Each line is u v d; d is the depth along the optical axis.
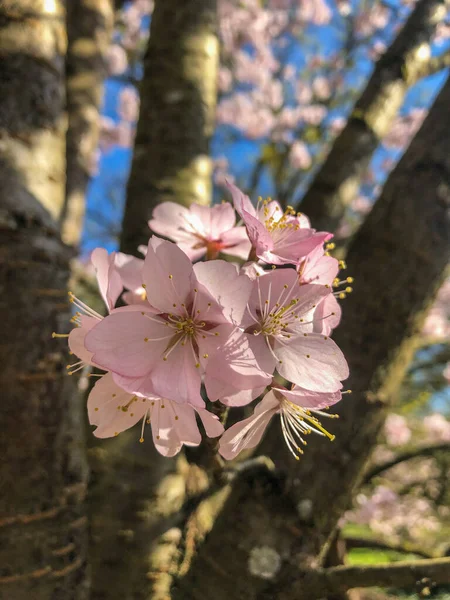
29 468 0.13
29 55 0.15
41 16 0.15
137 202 0.19
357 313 0.16
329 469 0.15
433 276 0.16
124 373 0.08
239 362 0.09
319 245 0.10
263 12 0.77
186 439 0.10
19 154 0.14
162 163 0.19
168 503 0.16
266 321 0.10
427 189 0.16
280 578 0.14
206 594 0.15
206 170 0.20
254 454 0.16
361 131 0.23
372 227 0.16
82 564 0.14
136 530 0.16
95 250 0.09
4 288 0.13
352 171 0.23
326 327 0.10
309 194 0.24
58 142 0.15
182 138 0.20
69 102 0.28
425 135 0.17
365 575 0.13
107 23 0.30
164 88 0.20
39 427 0.13
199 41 0.21
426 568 0.13
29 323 0.13
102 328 0.09
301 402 0.10
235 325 0.09
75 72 0.28
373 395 0.15
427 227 0.16
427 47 0.25
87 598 0.14
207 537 0.16
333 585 0.14
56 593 0.13
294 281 0.10
